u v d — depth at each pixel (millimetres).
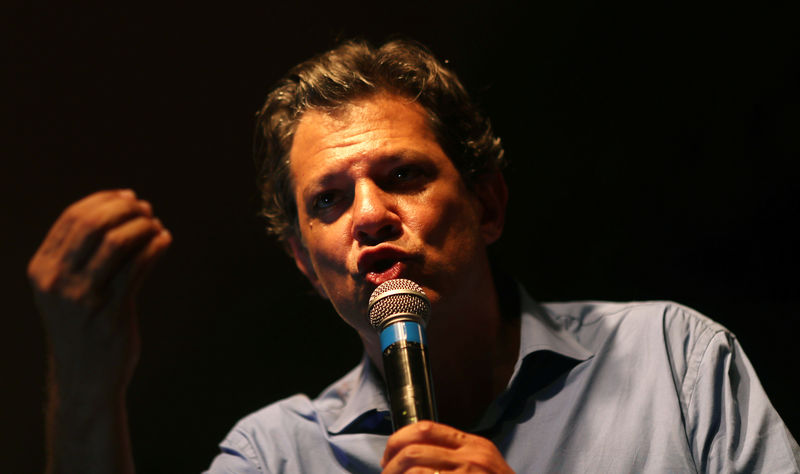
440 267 4895
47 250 3678
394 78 5512
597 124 10930
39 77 11109
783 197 10008
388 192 5023
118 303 3678
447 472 3498
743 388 4941
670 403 4871
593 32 10992
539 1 11062
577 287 10641
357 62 5629
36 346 10891
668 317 5406
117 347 3789
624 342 5359
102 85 11211
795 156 10000
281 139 5895
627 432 4844
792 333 9461
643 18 10766
